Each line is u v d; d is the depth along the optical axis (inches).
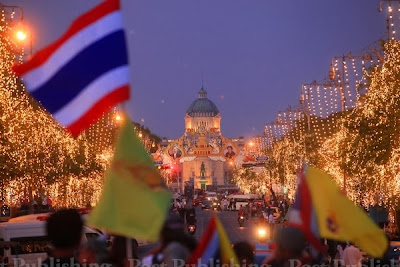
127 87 474.3
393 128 1919.3
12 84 1877.5
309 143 3777.1
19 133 2028.8
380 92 1945.1
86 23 474.6
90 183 3627.0
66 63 477.1
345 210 431.8
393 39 1915.6
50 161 2524.6
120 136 407.5
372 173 2065.7
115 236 508.1
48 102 481.4
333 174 2682.1
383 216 2393.0
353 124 2007.9
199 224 3553.2
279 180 4773.6
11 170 1966.0
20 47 1881.2
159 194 400.2
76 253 433.7
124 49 474.9
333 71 2551.7
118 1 474.3
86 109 477.7
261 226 1931.6
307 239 437.4
